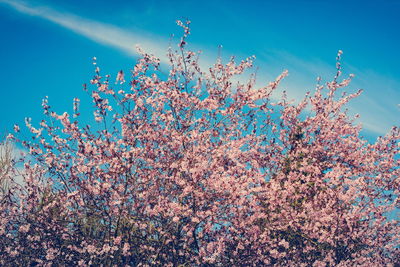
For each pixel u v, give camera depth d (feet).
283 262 34.60
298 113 44.83
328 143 41.98
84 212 32.78
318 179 36.01
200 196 30.55
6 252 33.06
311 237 34.86
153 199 32.27
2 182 34.12
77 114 31.91
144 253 32.40
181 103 35.24
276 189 32.42
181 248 32.48
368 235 37.76
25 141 32.07
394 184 37.35
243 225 31.40
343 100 42.80
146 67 36.11
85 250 30.94
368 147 40.88
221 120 35.40
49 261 32.27
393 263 37.88
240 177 30.83
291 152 41.29
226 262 33.55
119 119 32.99
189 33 36.45
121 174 32.01
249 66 39.40
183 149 33.55
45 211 33.01
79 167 30.99
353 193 35.06
